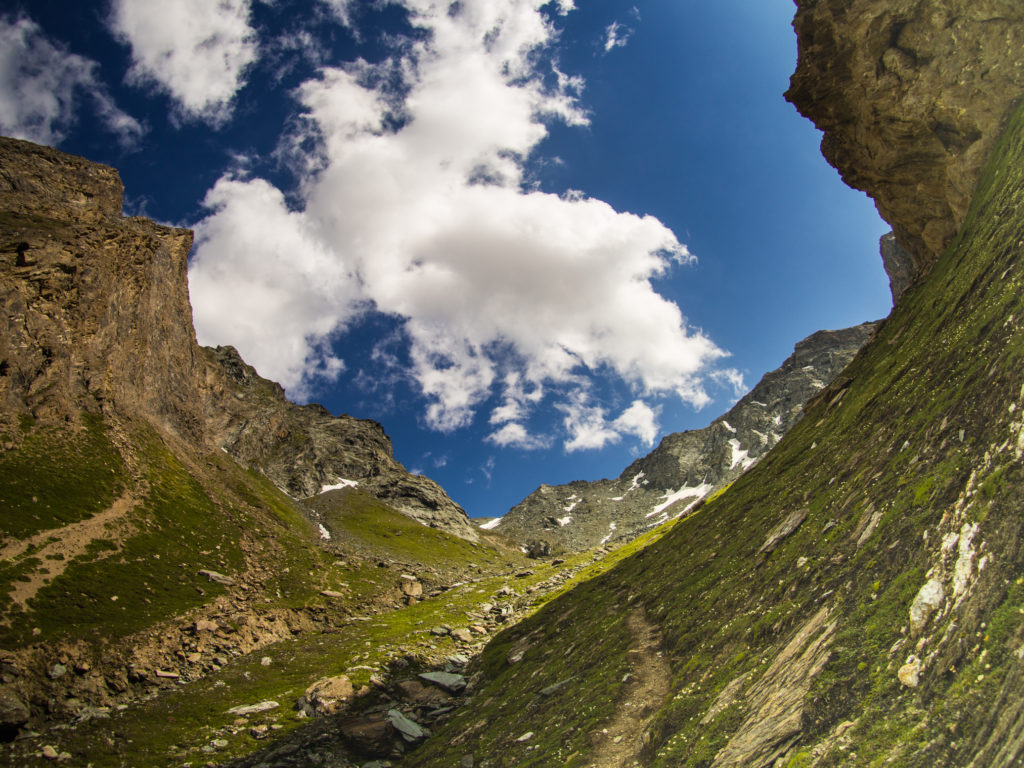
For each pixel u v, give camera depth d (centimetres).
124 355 10850
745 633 3172
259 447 18862
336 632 8069
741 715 2539
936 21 5209
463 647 7244
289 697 5600
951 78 5147
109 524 7631
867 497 3177
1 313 8562
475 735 4244
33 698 4684
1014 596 1838
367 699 5469
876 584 2500
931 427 3050
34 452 7806
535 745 3556
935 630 2022
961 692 1777
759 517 4775
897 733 1859
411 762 4275
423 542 18850
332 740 4681
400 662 6494
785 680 2475
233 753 4438
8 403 8081
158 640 6141
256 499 13100
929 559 2305
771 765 2145
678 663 3588
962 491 2400
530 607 8869
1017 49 4709
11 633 5131
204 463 12512
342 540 15250
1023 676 1644
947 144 5375
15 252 9325
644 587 5606
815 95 6481
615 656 4206
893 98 5625
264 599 8244
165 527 8550
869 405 4500
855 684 2166
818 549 3200
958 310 3891
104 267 10794
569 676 4450
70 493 7625
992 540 2041
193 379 14125
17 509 6769
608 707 3481
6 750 4081
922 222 6184
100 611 6066
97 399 9781
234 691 5716
